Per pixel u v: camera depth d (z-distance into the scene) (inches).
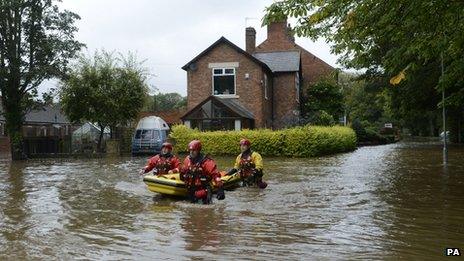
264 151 1030.4
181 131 1120.8
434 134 2539.4
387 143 1811.0
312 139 1000.9
